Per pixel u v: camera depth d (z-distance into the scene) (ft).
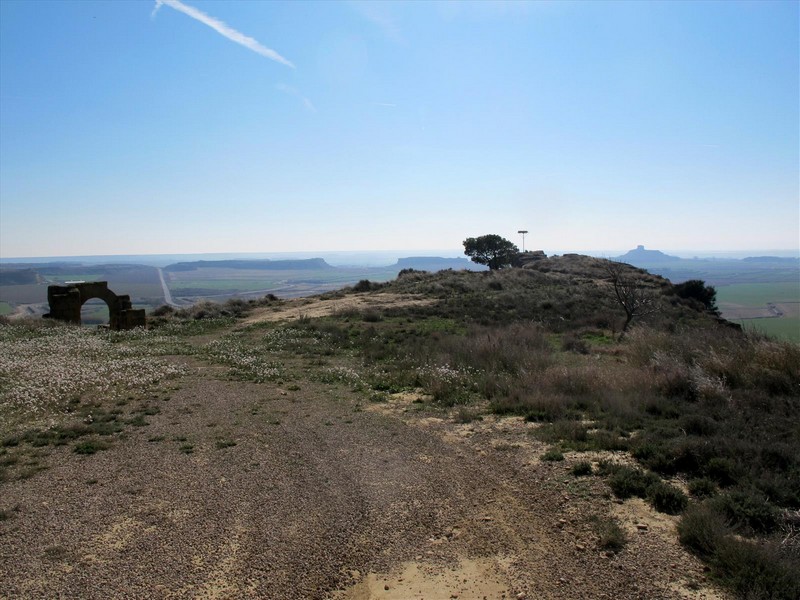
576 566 16.30
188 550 17.04
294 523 19.04
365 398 38.99
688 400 32.65
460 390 39.75
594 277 153.38
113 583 15.16
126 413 33.96
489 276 147.84
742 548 15.70
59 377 42.75
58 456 25.76
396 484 22.65
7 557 16.44
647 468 22.80
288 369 50.85
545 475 22.95
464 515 19.84
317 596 15.05
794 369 34.53
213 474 23.54
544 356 49.26
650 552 16.71
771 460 21.98
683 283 138.72
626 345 58.34
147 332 81.25
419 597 15.02
